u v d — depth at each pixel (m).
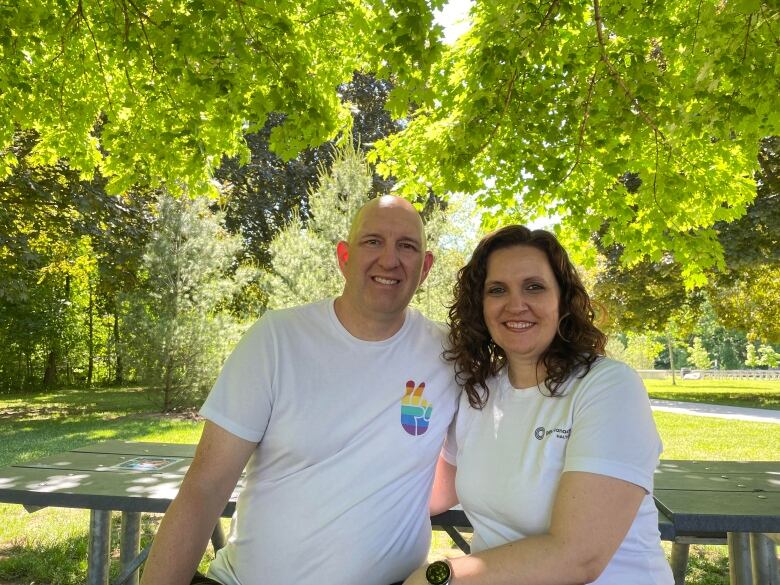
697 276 5.96
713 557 4.48
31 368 23.44
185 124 4.86
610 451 1.64
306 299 10.38
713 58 3.82
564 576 1.59
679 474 3.04
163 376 12.50
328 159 20.03
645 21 4.32
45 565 3.96
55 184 11.66
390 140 6.35
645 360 46.47
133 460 3.25
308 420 1.97
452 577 1.62
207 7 3.75
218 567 2.03
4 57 4.71
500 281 1.95
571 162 5.16
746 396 20.84
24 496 2.57
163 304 12.59
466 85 5.22
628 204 5.68
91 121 6.10
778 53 3.59
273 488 1.98
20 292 12.94
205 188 5.95
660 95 4.21
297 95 4.20
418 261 2.14
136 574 3.05
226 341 12.83
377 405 2.01
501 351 2.12
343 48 5.49
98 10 4.79
